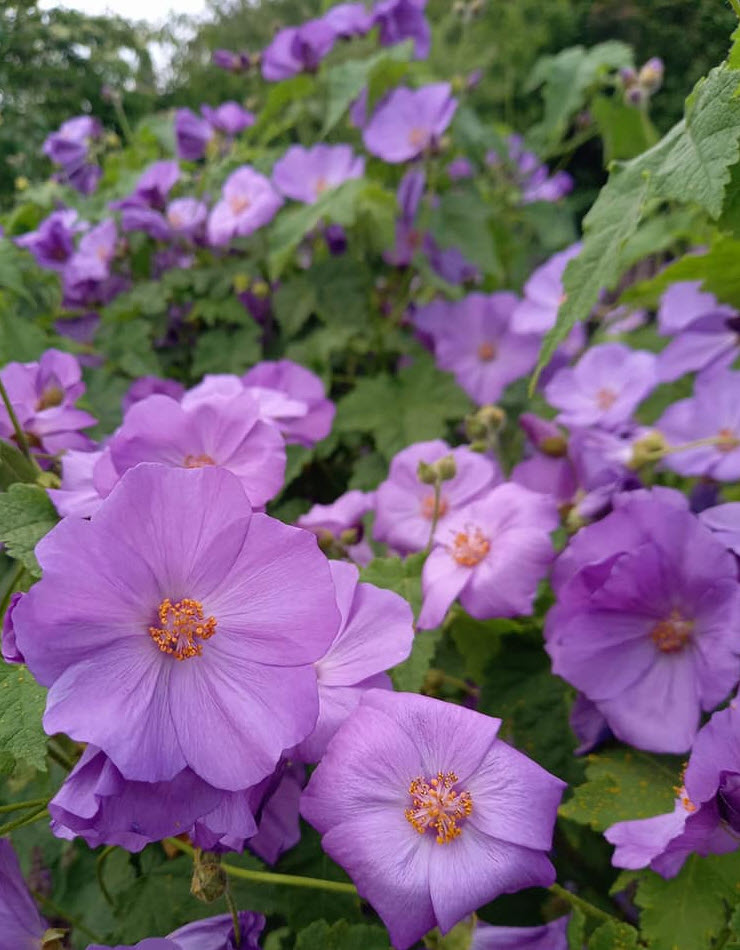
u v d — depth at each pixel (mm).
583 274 256
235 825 179
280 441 246
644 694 264
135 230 566
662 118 610
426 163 566
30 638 179
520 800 200
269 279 564
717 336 410
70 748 268
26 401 295
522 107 1005
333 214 503
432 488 335
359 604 220
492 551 294
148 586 191
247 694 187
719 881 247
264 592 193
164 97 921
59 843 336
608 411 421
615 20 591
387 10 591
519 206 740
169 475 190
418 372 528
